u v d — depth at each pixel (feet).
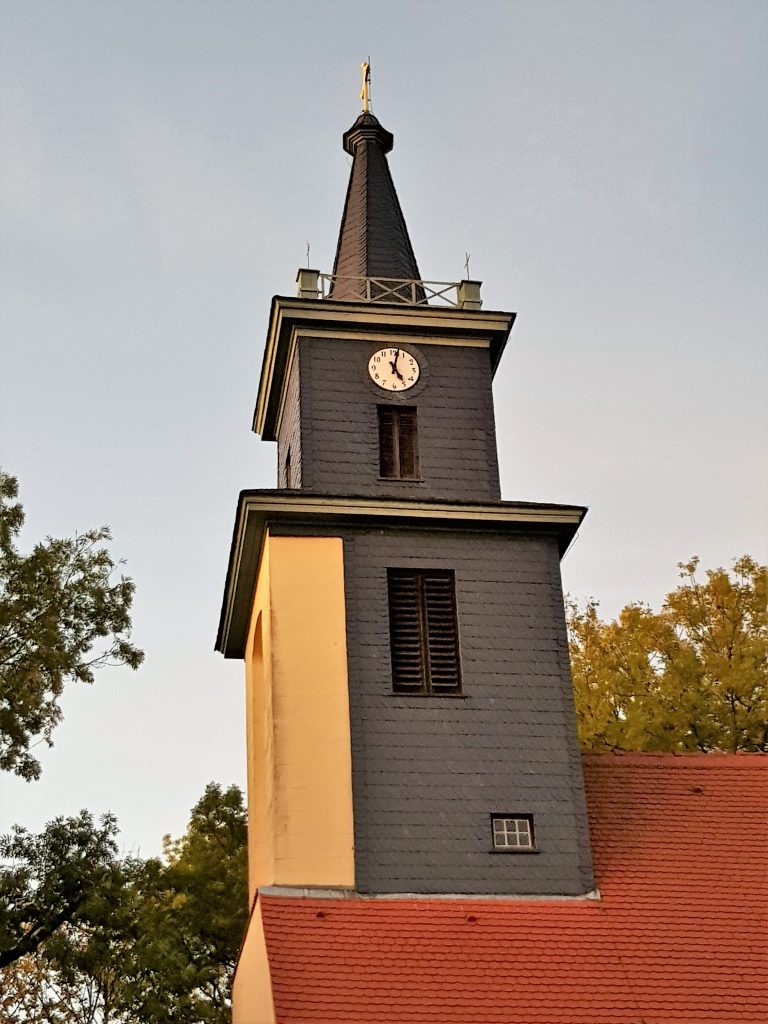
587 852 82.48
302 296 100.53
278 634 85.61
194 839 129.80
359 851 80.07
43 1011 124.77
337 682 84.74
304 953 73.10
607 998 72.79
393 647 86.99
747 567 135.44
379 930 75.87
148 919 118.83
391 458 94.68
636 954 76.38
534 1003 71.82
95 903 110.22
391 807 81.71
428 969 73.36
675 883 82.53
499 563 90.33
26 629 114.83
